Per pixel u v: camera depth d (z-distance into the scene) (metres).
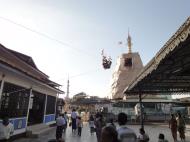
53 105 24.72
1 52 16.03
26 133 15.41
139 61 63.53
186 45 4.92
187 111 36.06
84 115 35.47
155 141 15.16
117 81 61.44
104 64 21.00
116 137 3.72
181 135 14.66
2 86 11.95
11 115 13.22
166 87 12.37
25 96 15.56
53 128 22.34
